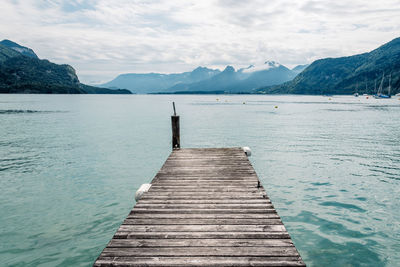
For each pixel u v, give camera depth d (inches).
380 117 1899.6
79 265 248.4
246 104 4404.5
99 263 160.7
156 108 3213.6
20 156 690.2
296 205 376.5
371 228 309.9
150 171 564.7
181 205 251.4
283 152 737.6
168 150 786.8
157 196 276.5
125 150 781.9
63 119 1692.9
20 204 386.6
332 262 247.6
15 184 473.4
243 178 341.1
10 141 908.6
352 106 3590.1
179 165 413.1
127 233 196.7
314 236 292.8
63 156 695.7
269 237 190.4
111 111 2568.9
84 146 835.4
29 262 252.5
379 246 273.1
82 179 506.0
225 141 937.5
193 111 2679.6
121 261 162.9
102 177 520.1
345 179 491.8
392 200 391.9
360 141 919.0
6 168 574.9
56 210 366.9
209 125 1441.9
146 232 198.4
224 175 355.9
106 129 1250.0
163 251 173.6
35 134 1067.9
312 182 475.8
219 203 256.1
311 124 1473.9
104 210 367.9
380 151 748.0
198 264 160.1
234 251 173.2
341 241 282.8
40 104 3518.7
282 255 168.1
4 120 1587.1
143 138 1001.5
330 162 620.4
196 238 189.8
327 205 375.6
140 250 174.9
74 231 309.7
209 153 507.2
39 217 345.4
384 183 468.1
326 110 2748.5
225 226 207.6
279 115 2132.1
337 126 1365.7
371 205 374.6
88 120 1663.4
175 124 565.9
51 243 284.2
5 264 249.1
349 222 324.8
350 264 244.7
